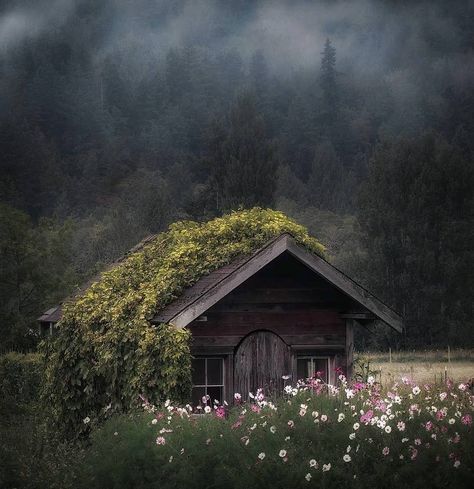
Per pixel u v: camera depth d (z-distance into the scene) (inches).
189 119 7130.9
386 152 2266.2
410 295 2027.6
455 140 5659.5
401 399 495.2
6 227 1489.9
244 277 570.6
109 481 455.2
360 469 401.1
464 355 1638.8
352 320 633.0
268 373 606.9
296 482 392.5
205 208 2785.4
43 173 5585.6
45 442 600.1
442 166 2182.6
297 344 616.7
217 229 641.0
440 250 2098.9
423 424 432.5
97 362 616.4
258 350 605.3
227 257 610.5
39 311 1493.6
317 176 5698.8
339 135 7037.4
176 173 5359.3
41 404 690.2
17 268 1485.0
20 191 5152.6
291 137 6860.2
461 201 2188.7
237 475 407.8
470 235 2113.7
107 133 7052.2
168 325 553.6
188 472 421.1
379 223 2127.2
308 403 488.1
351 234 2743.6
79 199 5664.4
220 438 445.1
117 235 2292.1
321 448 415.5
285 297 616.4
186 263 618.2
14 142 5408.5
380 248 2092.8
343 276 602.9
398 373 1154.7
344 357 629.6
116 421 514.3
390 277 2064.5
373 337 1934.1
